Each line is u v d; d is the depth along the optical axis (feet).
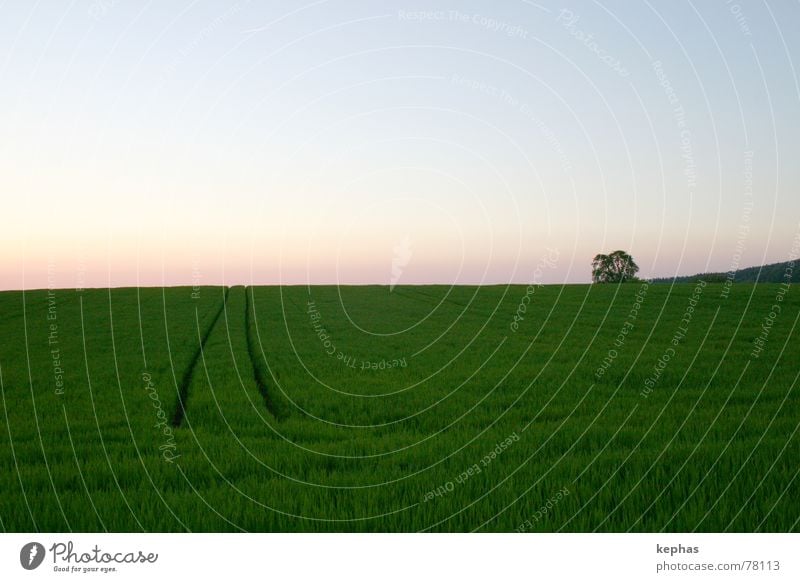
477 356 55.93
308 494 21.31
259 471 24.39
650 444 26.91
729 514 19.08
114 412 35.35
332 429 31.83
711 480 21.50
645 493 20.80
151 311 98.07
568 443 27.68
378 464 25.08
